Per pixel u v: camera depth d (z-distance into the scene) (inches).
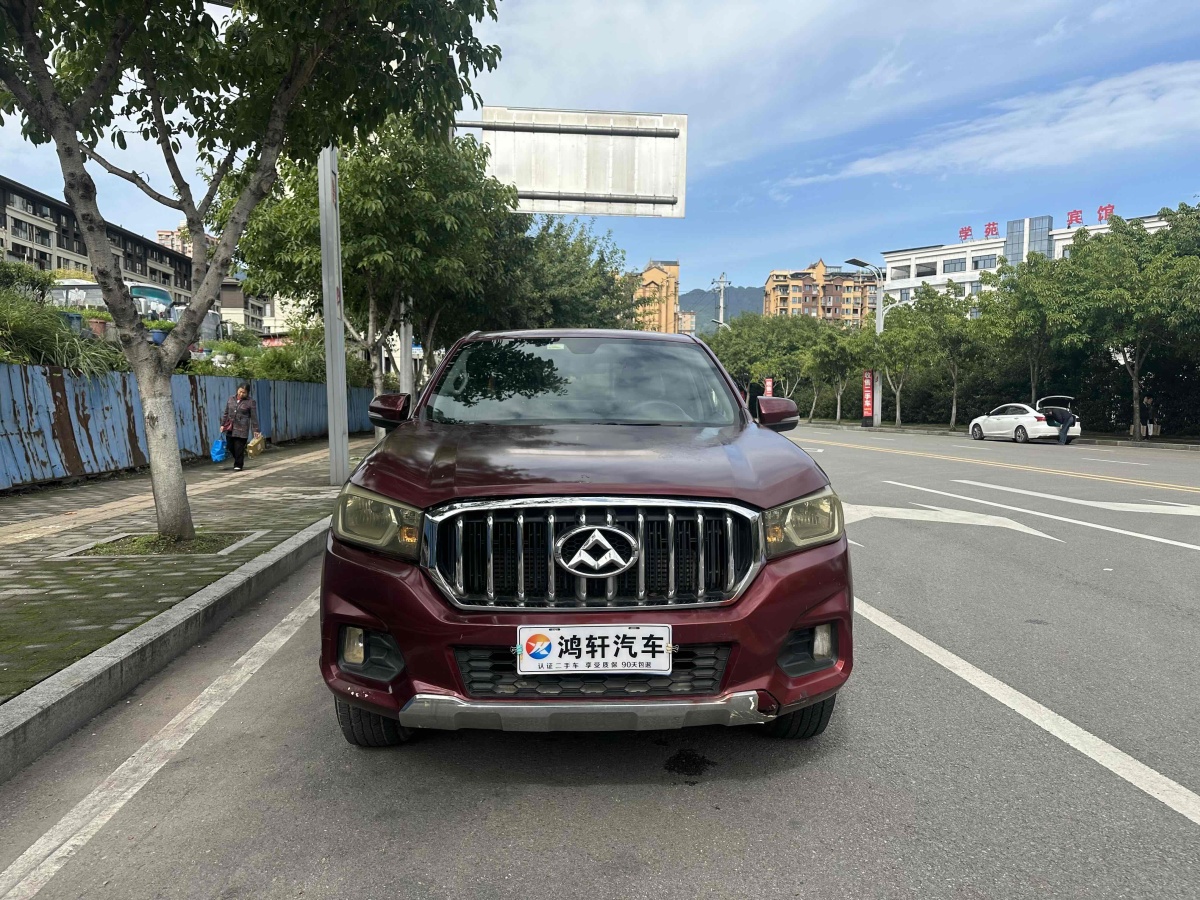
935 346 1504.7
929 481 523.5
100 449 506.6
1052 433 1066.7
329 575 118.3
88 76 259.0
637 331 191.0
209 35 255.3
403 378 735.7
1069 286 1155.9
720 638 108.5
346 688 115.3
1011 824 106.8
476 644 107.0
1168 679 161.6
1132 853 100.0
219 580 219.6
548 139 710.5
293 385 887.7
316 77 273.7
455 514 109.9
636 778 119.9
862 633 192.4
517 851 100.7
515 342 180.9
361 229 541.6
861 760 125.6
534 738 134.0
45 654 158.2
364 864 98.2
